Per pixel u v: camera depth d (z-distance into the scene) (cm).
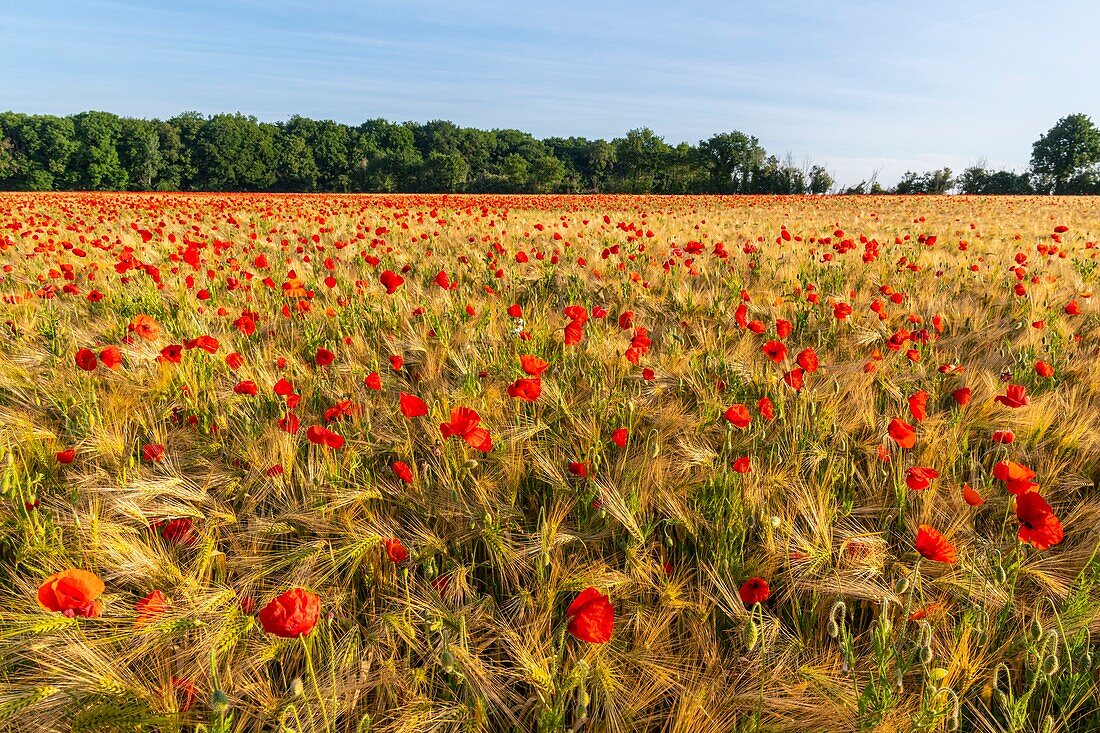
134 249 1017
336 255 1033
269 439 317
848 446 321
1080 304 609
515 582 250
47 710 178
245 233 1418
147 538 244
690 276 806
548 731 178
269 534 261
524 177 9900
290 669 210
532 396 294
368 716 182
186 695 189
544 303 662
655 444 308
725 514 269
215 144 10888
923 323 554
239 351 489
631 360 390
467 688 197
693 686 202
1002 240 1320
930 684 175
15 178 9412
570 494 291
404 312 593
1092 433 325
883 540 250
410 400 277
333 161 11762
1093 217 2395
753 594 212
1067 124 9300
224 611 204
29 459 310
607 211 2680
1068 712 196
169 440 343
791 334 566
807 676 196
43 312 543
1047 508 200
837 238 1019
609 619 162
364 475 299
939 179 6862
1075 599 218
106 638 193
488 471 306
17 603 221
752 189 7544
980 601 225
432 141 14088
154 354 429
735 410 292
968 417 361
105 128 10081
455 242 1211
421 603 222
